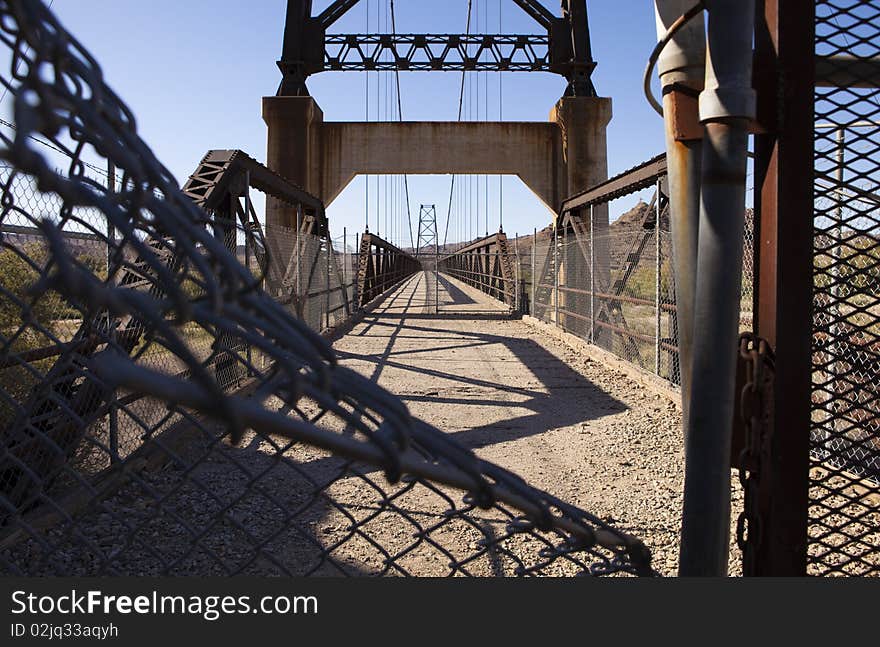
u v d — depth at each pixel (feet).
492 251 95.76
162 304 2.32
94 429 13.21
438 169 67.00
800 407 6.00
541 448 21.61
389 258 124.16
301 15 63.16
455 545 13.16
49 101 2.15
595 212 55.83
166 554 11.98
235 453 18.60
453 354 43.32
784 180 6.03
